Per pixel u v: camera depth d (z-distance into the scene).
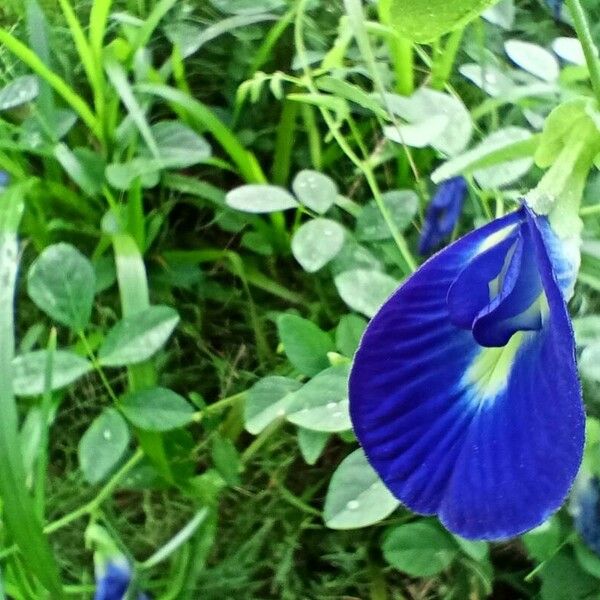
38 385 0.19
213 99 0.25
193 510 0.21
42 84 0.22
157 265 0.23
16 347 0.23
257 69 0.24
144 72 0.23
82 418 0.22
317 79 0.23
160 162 0.21
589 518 0.18
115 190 0.23
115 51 0.23
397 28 0.12
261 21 0.24
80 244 0.24
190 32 0.24
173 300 0.23
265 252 0.23
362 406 0.12
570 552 0.19
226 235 0.24
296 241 0.20
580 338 0.18
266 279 0.23
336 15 0.25
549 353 0.11
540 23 0.25
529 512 0.11
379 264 0.21
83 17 0.25
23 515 0.17
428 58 0.23
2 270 0.18
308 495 0.21
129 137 0.23
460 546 0.18
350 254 0.21
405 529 0.19
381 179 0.24
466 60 0.25
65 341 0.23
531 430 0.11
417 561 0.18
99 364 0.20
